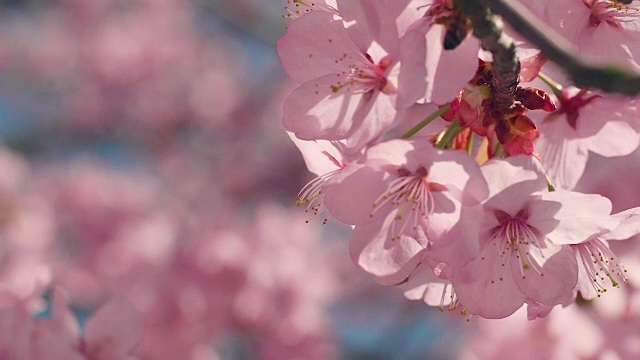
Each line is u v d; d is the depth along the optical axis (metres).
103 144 11.75
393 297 9.36
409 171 2.40
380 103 2.33
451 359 8.54
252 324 6.39
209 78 11.74
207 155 11.34
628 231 2.53
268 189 10.92
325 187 2.38
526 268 2.41
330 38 2.47
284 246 6.81
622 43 2.51
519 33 1.81
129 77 11.59
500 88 2.33
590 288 2.63
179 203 10.35
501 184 2.32
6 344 3.29
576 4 2.44
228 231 6.74
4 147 11.00
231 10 10.11
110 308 3.58
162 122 11.55
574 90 2.80
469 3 1.97
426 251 2.37
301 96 2.49
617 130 2.78
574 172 2.83
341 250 9.68
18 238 7.83
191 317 6.12
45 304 3.61
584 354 4.28
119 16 12.01
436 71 2.18
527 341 4.74
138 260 7.18
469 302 2.43
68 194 8.31
